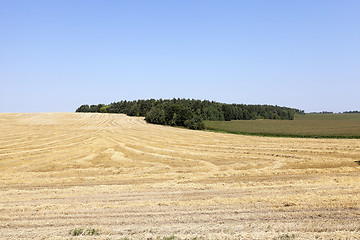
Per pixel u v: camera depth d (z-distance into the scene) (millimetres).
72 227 10953
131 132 64062
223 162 28953
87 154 34406
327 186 16703
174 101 133875
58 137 52875
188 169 24734
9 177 21703
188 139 51781
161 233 10148
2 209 13312
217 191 16188
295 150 35250
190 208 12984
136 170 24516
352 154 31062
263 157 31172
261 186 17250
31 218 12070
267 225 10734
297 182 18109
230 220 11414
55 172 23812
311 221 11117
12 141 46812
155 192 16281
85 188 17578
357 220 11180
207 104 129625
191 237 9656
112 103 161750
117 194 15992
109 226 10961
